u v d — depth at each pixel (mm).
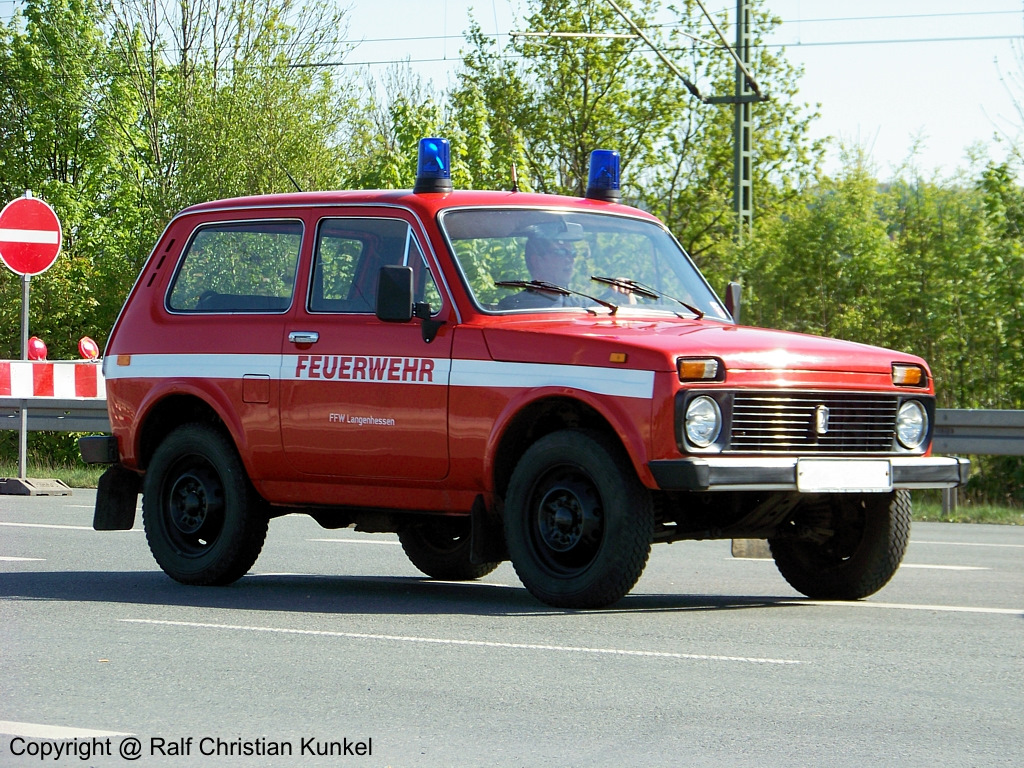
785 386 16266
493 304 17453
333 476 18375
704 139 77438
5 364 36719
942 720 11312
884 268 42250
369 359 17922
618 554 16078
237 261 19656
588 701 11992
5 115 74062
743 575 21141
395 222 18250
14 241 35250
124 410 20312
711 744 10562
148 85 69250
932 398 17688
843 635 15180
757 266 44250
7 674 13211
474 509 17266
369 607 17531
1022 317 39531
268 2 62094
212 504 19531
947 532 27922
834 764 10016
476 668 13383
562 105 77438
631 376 15914
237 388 19047
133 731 11031
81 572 21250
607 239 18828
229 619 16484
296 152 57062
